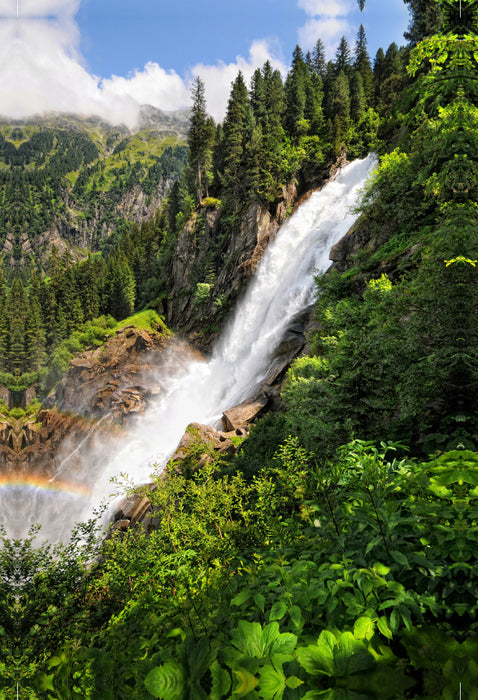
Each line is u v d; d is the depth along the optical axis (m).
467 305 6.40
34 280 115.38
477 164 6.23
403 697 1.66
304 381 15.19
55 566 5.43
